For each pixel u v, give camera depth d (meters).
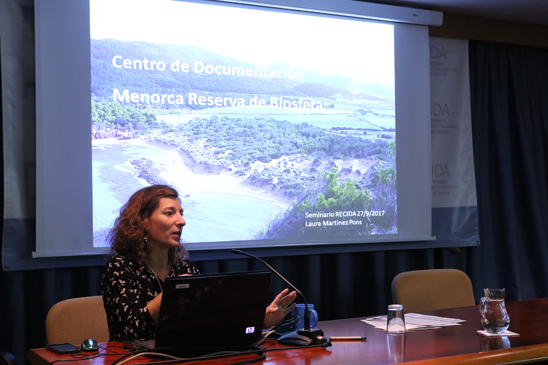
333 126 3.47
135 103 2.99
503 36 4.01
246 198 3.21
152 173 3.00
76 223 2.83
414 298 2.40
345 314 3.46
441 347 1.44
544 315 1.92
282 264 3.34
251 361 1.31
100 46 2.93
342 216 3.45
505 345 1.45
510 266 3.92
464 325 1.76
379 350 1.42
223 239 3.14
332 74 3.49
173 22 3.11
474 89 4.02
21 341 2.74
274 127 3.32
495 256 3.98
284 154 3.33
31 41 2.80
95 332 1.98
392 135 3.61
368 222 3.51
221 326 1.40
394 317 1.65
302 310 1.72
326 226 3.40
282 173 3.31
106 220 2.89
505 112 4.05
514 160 4.12
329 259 3.52
